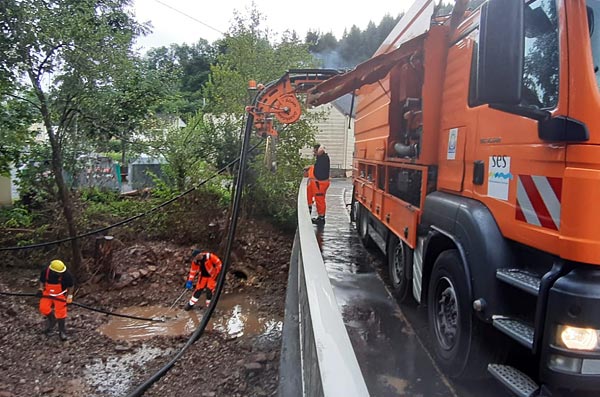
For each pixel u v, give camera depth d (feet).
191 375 21.77
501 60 8.12
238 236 42.16
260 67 47.24
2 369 22.17
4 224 39.65
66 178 40.37
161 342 26.07
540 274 9.43
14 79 29.30
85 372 22.54
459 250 11.32
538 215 8.84
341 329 7.09
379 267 23.27
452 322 12.21
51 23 28.25
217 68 47.85
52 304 26.04
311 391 7.24
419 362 13.15
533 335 8.43
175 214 43.65
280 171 46.06
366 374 12.44
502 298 9.90
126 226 42.55
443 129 14.16
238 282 36.40
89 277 35.45
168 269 37.35
